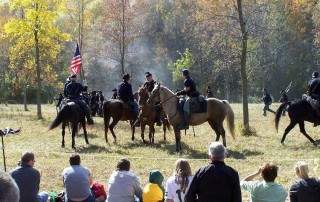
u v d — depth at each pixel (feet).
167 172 49.49
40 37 111.86
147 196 27.94
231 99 215.31
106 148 66.69
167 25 254.47
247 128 80.02
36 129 90.27
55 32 112.37
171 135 81.00
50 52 120.37
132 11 162.30
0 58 187.52
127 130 88.99
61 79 216.13
